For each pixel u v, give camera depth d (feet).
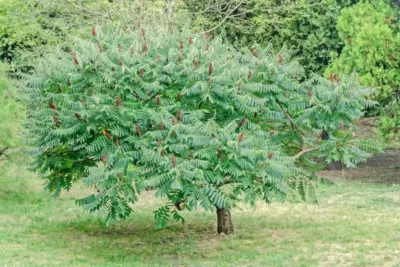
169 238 36.58
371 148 33.76
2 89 43.34
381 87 45.60
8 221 40.78
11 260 31.55
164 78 31.45
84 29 52.95
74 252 33.40
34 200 46.65
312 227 38.14
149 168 30.40
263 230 37.91
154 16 52.85
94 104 30.81
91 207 31.45
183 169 29.30
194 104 31.86
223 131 29.99
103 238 36.60
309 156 34.68
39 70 33.37
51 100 33.04
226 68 31.60
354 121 34.35
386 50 45.78
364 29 46.03
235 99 31.53
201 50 32.22
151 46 32.96
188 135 29.84
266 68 33.01
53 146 33.58
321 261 30.89
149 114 31.07
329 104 32.48
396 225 37.99
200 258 32.12
